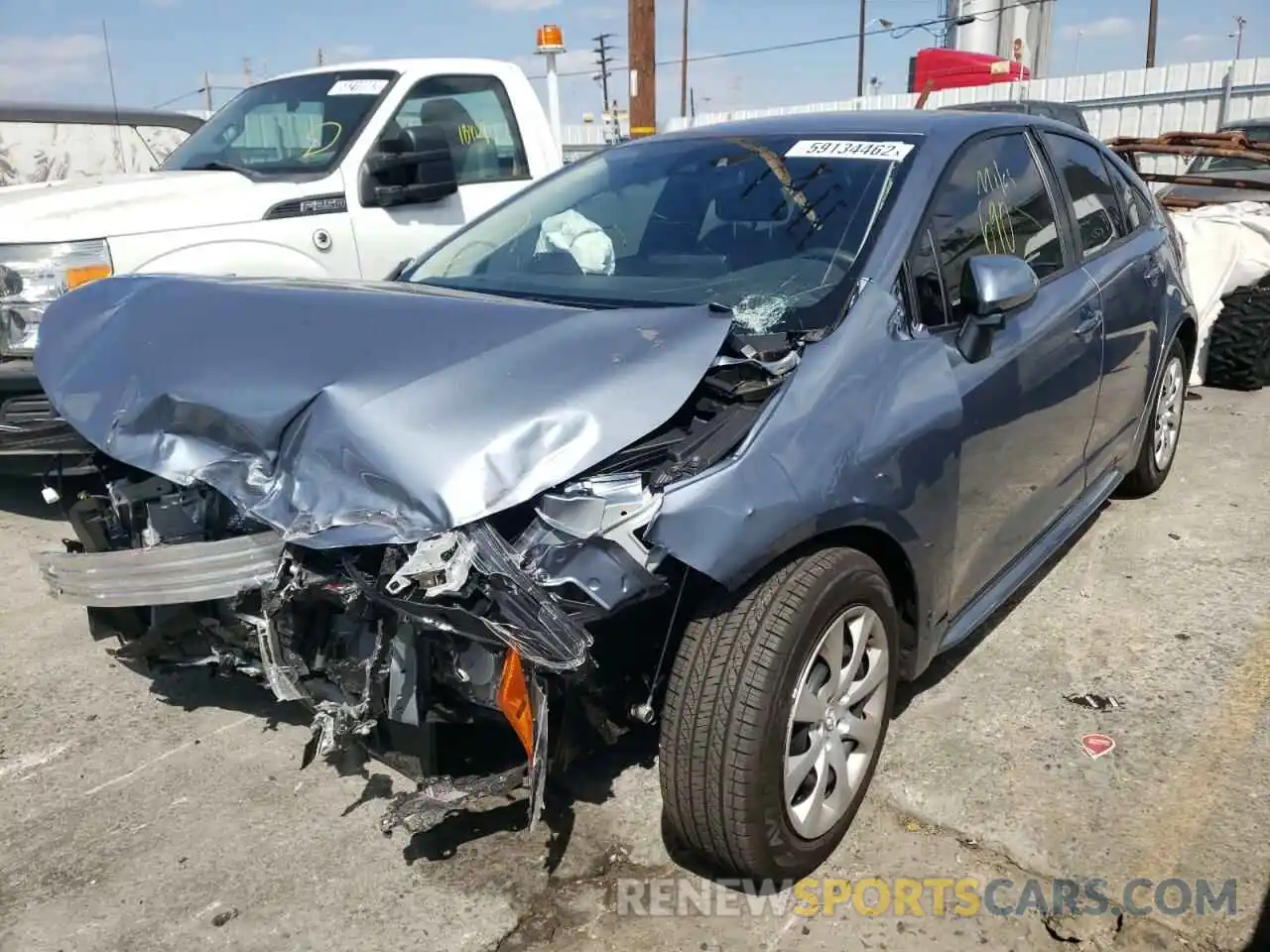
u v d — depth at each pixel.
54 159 8.43
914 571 2.76
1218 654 3.62
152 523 2.72
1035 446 3.43
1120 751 3.08
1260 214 7.70
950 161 3.28
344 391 2.37
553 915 2.52
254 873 2.68
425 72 6.13
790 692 2.37
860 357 2.64
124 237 4.83
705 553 2.20
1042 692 3.41
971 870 2.63
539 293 3.30
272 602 2.39
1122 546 4.57
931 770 3.01
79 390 2.86
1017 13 21.48
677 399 2.34
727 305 2.89
